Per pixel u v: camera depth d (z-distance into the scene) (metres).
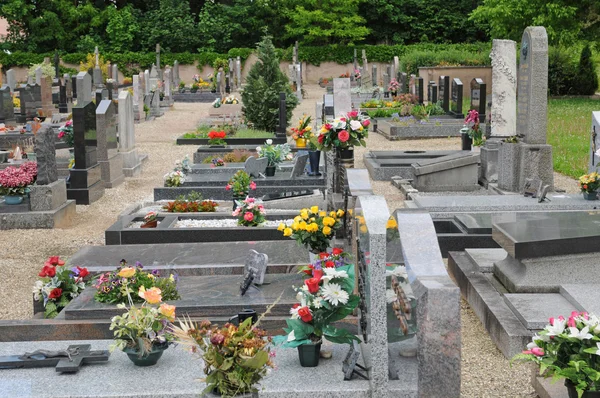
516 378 6.73
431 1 61.12
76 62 58.78
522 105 14.66
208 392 5.68
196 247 10.26
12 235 13.16
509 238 8.23
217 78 46.16
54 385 5.98
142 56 59.28
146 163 21.45
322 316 6.33
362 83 44.56
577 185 16.56
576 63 43.00
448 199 13.27
